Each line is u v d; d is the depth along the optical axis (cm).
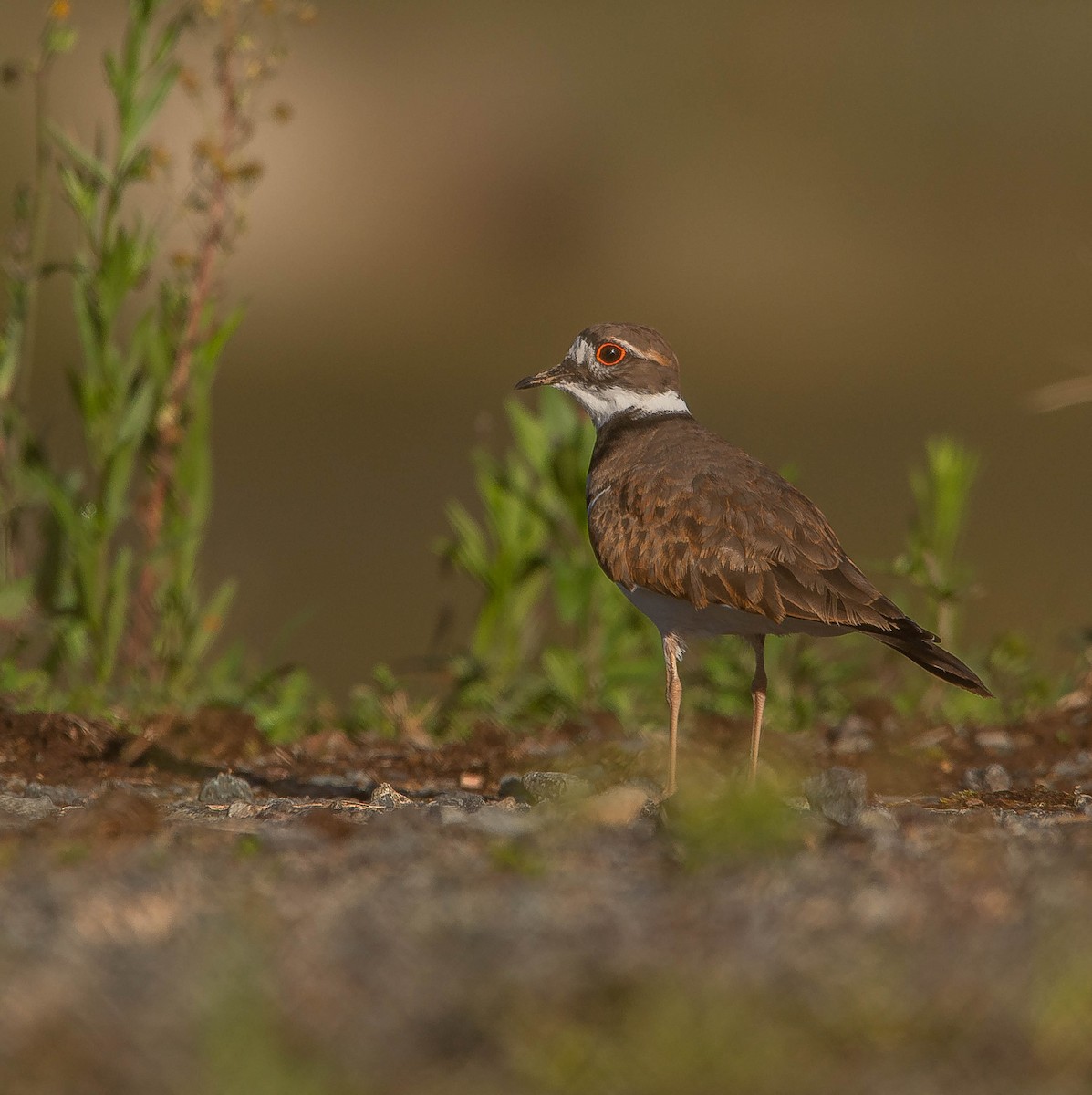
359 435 3806
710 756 1312
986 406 4262
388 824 922
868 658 1617
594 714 1447
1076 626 1867
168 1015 620
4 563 1507
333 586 2558
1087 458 3631
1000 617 2220
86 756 1272
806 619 1098
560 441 1573
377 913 730
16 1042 605
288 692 1498
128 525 2033
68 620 1488
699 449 1215
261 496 3194
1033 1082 589
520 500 1580
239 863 829
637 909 741
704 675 1537
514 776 1237
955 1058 604
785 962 664
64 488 1532
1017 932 704
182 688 1494
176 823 970
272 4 1523
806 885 783
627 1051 591
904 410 4234
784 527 1128
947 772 1256
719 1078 584
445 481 3366
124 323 2123
